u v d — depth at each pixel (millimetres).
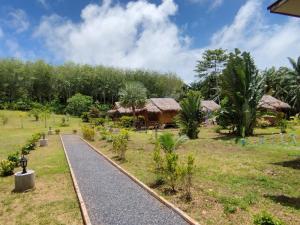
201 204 5824
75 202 6379
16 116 49406
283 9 6289
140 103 35969
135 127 34531
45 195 7059
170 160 6930
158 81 73250
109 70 73750
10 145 19812
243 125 19859
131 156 12500
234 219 5000
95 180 8375
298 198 6039
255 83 20078
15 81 63281
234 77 19922
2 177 9453
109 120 43750
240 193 6484
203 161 10758
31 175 7676
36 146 18766
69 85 70688
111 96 73938
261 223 3967
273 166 9367
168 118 36906
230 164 10000
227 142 16375
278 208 5465
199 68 59969
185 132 19688
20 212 5910
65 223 5223
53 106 61250
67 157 13016
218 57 57312
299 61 43156
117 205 6055
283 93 48594
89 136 21797
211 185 7234
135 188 7336
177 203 5969
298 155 11227
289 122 26391
